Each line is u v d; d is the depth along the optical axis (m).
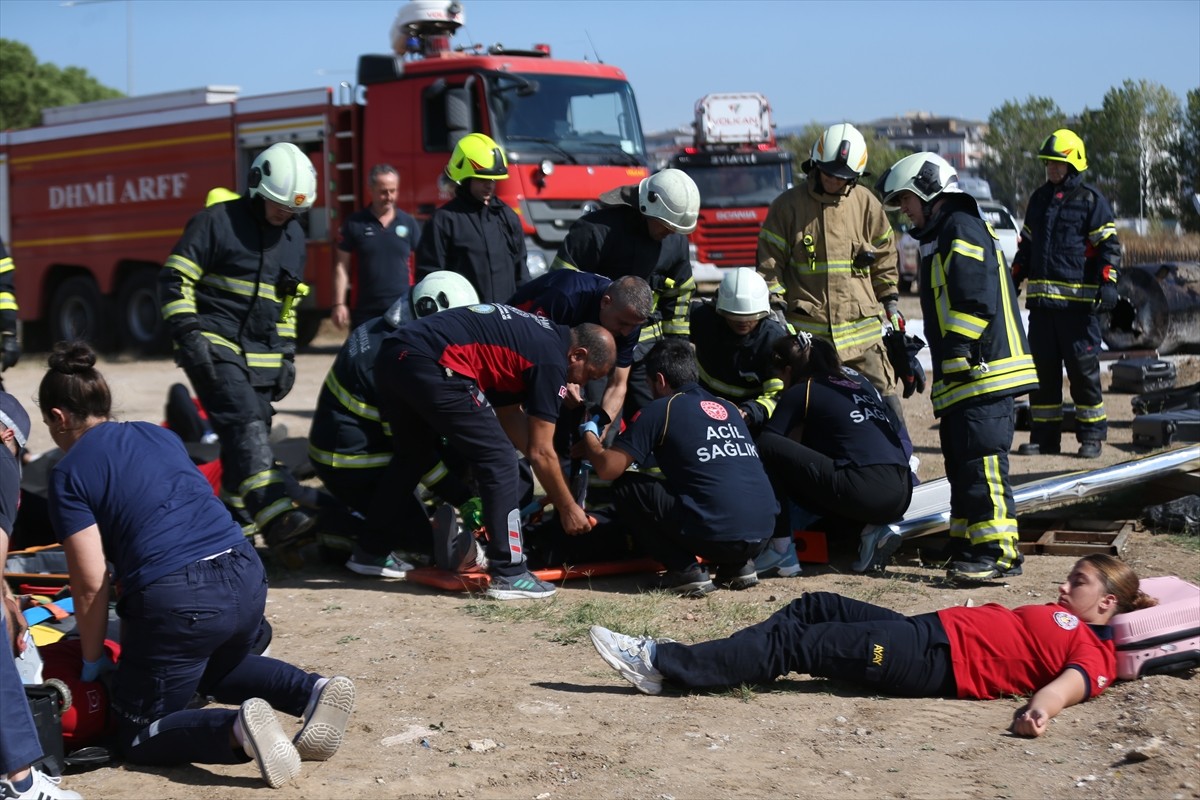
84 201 18.89
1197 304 14.26
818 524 6.96
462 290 6.66
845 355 7.72
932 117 131.12
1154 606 4.79
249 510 6.70
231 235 6.76
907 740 4.29
